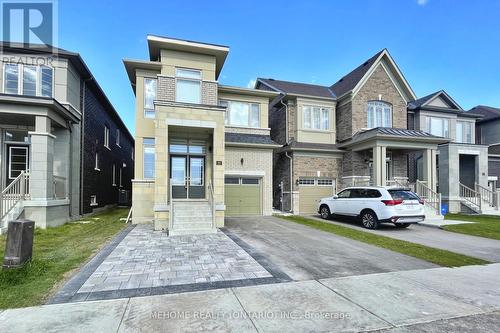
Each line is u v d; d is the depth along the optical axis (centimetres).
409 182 1847
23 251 523
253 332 318
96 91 1566
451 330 328
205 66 1314
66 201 1208
